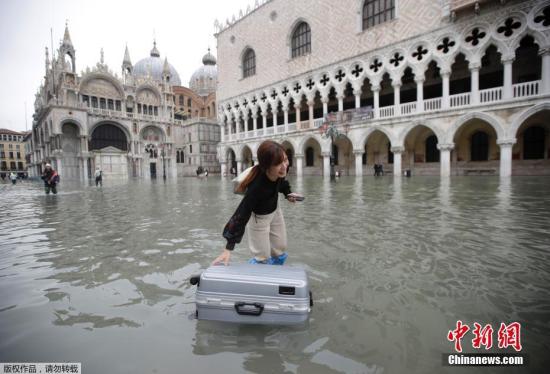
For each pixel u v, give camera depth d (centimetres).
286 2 3497
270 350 214
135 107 5625
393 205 877
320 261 398
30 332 241
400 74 2541
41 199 1400
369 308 271
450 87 2666
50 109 4609
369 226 604
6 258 444
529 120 2222
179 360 204
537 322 243
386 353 208
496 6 2017
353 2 2841
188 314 269
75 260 431
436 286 313
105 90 5269
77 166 4900
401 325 243
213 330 241
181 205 1052
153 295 309
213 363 201
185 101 7450
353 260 400
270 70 3744
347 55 2916
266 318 244
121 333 238
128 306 285
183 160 6291
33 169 7000
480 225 581
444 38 2281
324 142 3161
